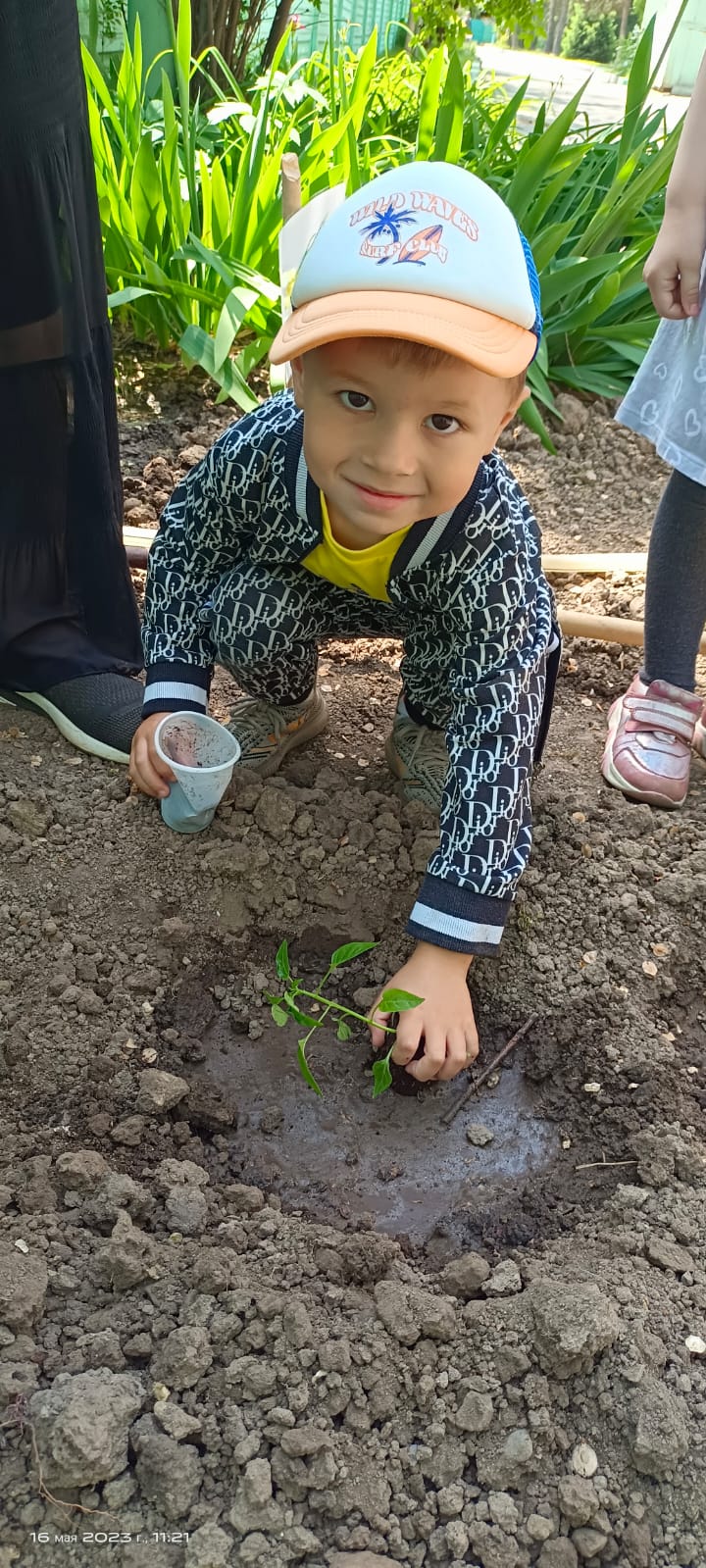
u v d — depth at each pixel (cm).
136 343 361
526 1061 174
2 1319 126
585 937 188
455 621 163
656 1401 125
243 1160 157
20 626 204
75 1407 115
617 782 218
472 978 181
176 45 335
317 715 216
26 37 157
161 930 180
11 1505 113
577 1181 158
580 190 417
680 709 220
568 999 179
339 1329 131
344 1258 141
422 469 129
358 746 223
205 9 507
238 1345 128
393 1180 157
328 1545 115
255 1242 141
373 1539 116
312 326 118
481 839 156
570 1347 126
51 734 212
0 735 211
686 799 221
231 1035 175
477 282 117
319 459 131
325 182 357
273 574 180
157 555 186
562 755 230
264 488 161
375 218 120
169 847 190
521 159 369
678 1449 122
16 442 189
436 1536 117
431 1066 155
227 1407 122
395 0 989
